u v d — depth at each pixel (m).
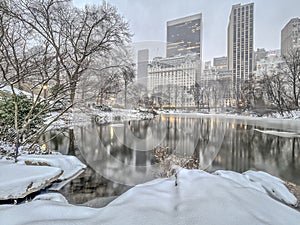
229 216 1.45
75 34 6.97
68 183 3.91
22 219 1.50
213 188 1.92
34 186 2.76
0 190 2.51
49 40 5.49
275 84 29.27
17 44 5.40
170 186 2.10
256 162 7.13
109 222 1.43
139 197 1.81
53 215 1.57
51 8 6.02
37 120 6.18
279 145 10.12
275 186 3.39
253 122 20.62
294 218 1.51
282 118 24.19
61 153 6.29
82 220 1.48
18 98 5.83
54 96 5.85
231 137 11.72
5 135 5.54
